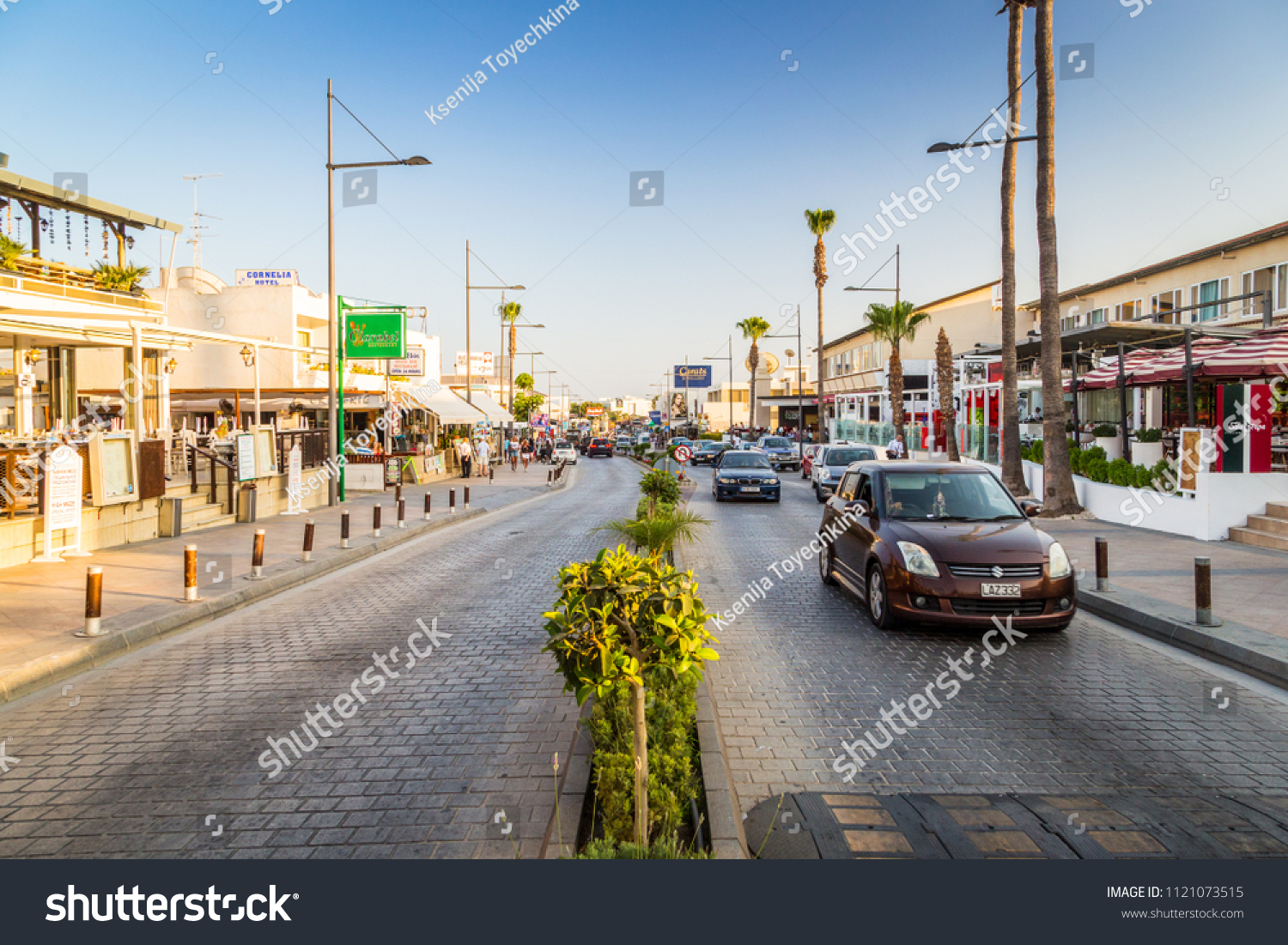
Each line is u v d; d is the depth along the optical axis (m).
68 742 5.19
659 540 10.86
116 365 28.06
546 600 9.62
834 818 3.98
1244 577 9.38
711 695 5.74
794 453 40.19
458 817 4.09
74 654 6.87
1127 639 7.37
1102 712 5.54
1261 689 5.99
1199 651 6.93
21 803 4.33
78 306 17.94
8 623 7.87
